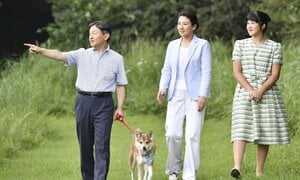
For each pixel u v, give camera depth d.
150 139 13.18
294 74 19.88
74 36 32.25
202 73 12.95
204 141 18.36
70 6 32.59
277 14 27.86
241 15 29.41
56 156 17.03
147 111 23.80
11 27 39.38
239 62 12.86
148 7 32.12
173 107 13.13
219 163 15.24
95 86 12.09
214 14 29.73
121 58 12.30
